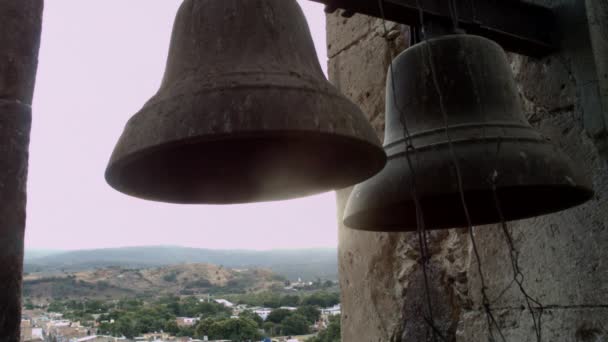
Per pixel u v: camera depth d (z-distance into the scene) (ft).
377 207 5.67
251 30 4.57
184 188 5.48
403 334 10.48
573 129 7.55
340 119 4.06
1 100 4.13
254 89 3.96
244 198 5.85
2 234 3.96
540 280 7.91
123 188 4.76
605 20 7.61
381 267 11.21
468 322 9.27
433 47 6.16
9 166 4.08
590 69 7.33
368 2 6.15
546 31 7.75
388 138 6.30
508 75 6.27
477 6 7.02
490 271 8.84
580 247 7.39
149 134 3.92
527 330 8.08
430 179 5.43
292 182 5.64
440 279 10.02
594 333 7.14
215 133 3.75
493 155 5.41
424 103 6.06
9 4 4.28
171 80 4.55
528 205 6.72
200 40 4.60
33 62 4.36
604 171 7.14
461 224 6.97
